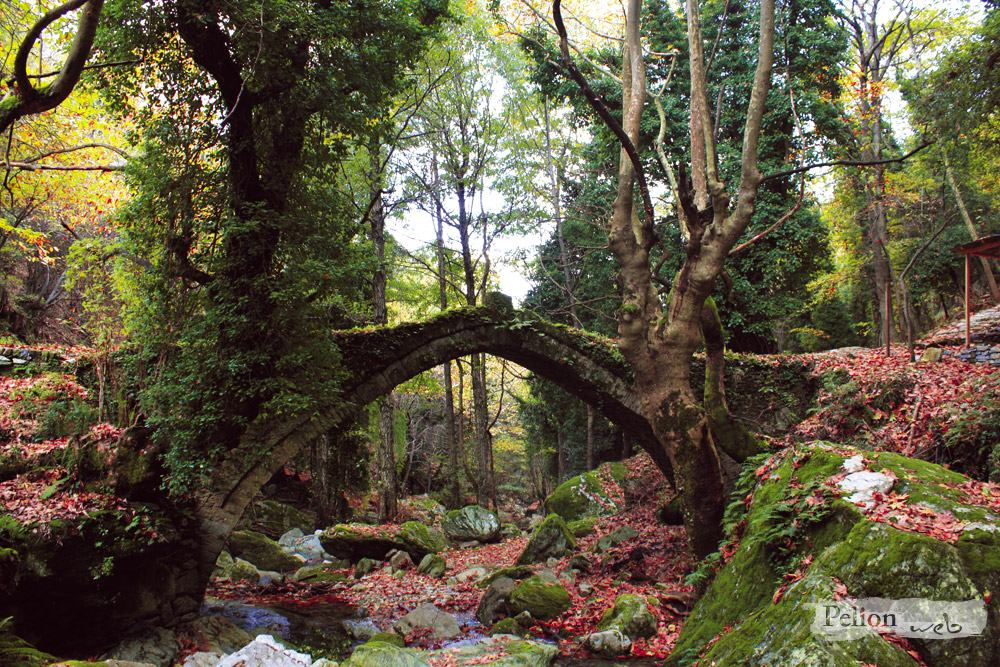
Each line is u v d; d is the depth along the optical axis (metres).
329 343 8.51
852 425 9.25
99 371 7.54
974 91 9.98
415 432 25.48
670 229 15.45
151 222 7.86
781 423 10.91
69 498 6.31
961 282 19.17
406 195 16.45
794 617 3.88
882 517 4.25
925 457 7.65
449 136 16.89
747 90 14.58
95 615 6.55
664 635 7.43
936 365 9.23
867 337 23.59
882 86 16.33
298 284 7.95
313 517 17.66
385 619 9.02
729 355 11.29
